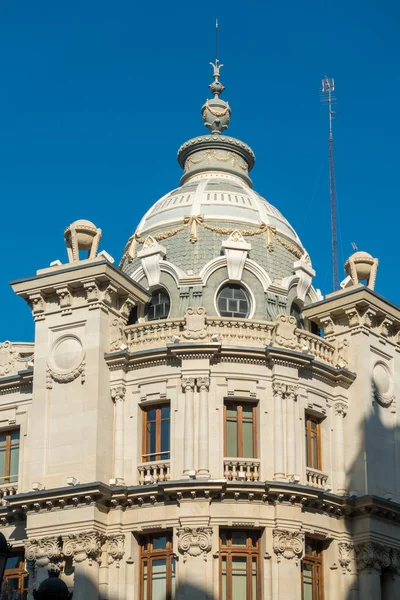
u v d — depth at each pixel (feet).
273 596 150.00
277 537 152.87
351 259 181.68
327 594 160.25
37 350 168.25
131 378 164.25
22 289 170.30
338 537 162.40
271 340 166.20
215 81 211.41
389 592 165.37
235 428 160.97
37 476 160.56
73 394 163.32
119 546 154.40
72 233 172.65
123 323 168.35
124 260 192.34
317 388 168.35
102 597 152.35
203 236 183.32
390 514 165.89
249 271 178.70
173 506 153.48
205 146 202.90
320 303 177.06
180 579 149.18
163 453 159.22
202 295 175.11
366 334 174.50
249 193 194.90
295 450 160.56
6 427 174.60
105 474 158.61
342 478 167.43
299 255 191.83
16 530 163.73
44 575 153.07
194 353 160.25
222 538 153.79
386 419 175.11
